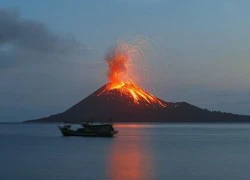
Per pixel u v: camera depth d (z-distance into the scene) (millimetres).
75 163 70688
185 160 75438
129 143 125500
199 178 54938
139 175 57062
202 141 140125
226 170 61594
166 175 57094
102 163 70562
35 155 86000
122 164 69062
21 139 154875
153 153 90000
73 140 142500
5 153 91000
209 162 72125
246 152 92688
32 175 57250
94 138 155625
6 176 56531
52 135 193375
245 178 54875
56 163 70750
